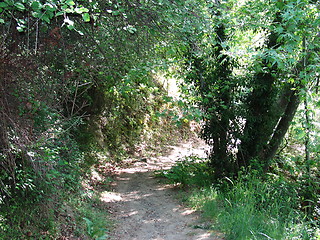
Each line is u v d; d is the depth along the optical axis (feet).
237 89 29.63
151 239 19.12
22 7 9.37
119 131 43.24
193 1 17.15
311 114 22.22
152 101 50.44
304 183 27.55
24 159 14.17
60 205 19.43
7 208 15.38
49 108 14.14
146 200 26.76
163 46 20.29
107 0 13.88
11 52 11.91
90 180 28.96
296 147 40.34
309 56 21.95
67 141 19.76
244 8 20.84
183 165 32.91
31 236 15.69
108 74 19.80
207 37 21.57
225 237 18.40
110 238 19.04
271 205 23.18
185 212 23.63
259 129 30.04
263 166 30.37
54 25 13.16
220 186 27.89
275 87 28.71
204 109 28.37
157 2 15.46
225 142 29.78
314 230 18.79
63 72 15.31
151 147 47.24
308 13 18.15
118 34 17.28
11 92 11.87
